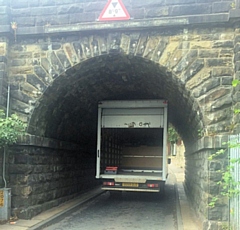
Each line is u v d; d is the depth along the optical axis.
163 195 11.57
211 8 6.46
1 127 6.40
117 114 10.00
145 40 6.76
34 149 7.47
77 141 10.86
